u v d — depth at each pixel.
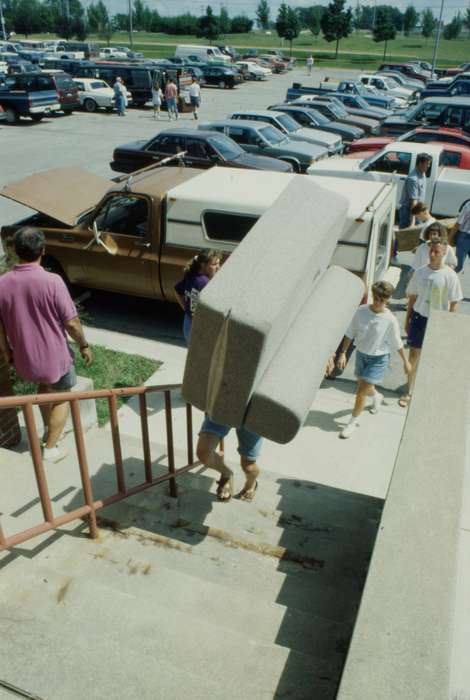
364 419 6.37
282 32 79.75
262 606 3.00
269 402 2.64
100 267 8.26
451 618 1.91
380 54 90.69
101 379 6.80
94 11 108.00
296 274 2.60
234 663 2.44
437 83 32.56
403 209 10.52
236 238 7.40
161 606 2.71
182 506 4.17
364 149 16.67
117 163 15.45
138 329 8.31
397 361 7.59
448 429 2.79
